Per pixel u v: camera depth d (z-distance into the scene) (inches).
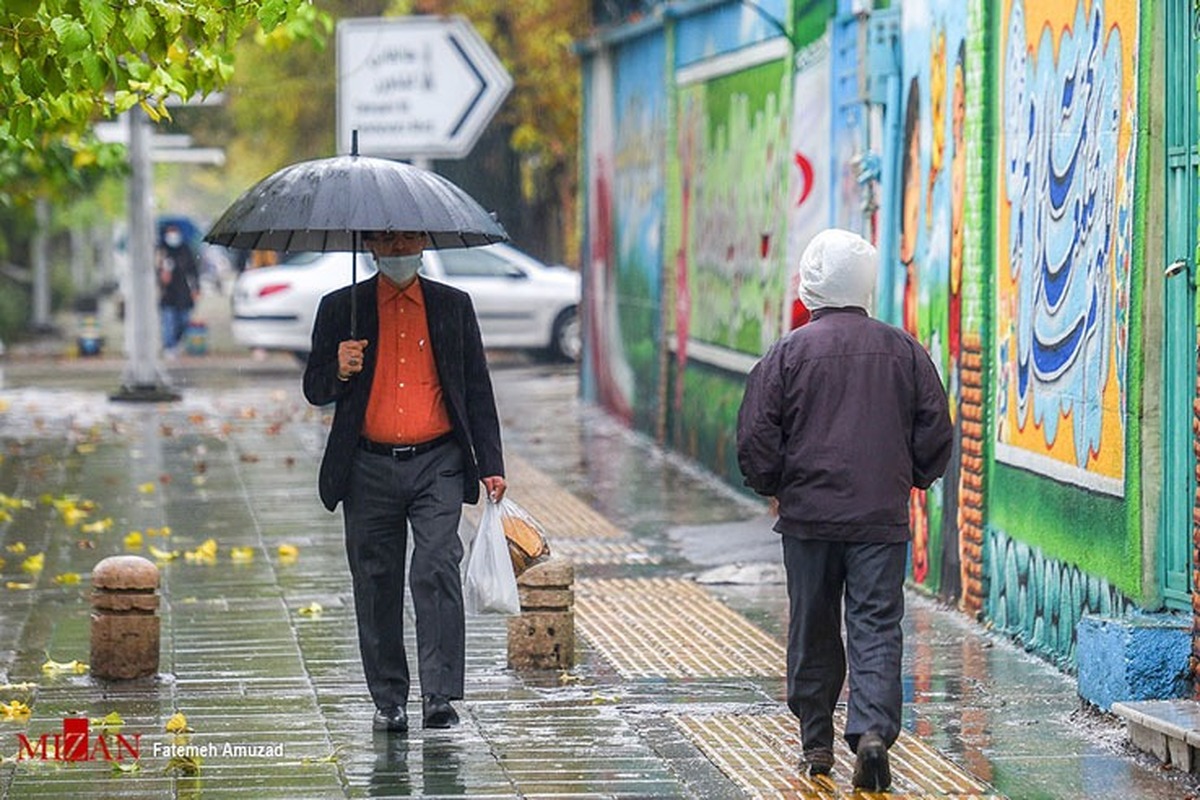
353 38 1376.7
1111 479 724.7
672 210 1562.5
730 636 848.9
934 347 939.3
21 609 912.9
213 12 647.1
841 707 697.0
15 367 2640.3
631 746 647.1
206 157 2610.7
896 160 1002.7
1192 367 687.1
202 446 1637.6
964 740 655.1
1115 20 724.0
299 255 2546.8
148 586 757.3
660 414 1600.6
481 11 2704.2
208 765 621.6
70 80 632.4
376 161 663.1
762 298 1282.0
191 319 3189.0
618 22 1731.1
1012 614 834.8
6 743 651.5
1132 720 636.7
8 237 3339.1
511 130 2886.3
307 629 861.2
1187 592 688.4
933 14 937.5
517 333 2519.7
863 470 584.1
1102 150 736.3
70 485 1378.0
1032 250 815.1
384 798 582.9
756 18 1304.1
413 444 663.1
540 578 776.9
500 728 673.6
